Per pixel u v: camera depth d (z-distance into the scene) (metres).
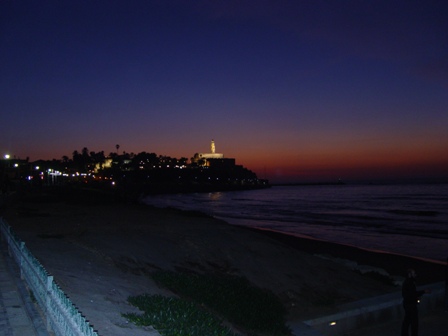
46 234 16.03
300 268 16.84
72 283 8.83
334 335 12.56
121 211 31.75
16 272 10.20
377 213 89.56
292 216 83.12
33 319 6.92
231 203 140.12
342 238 48.28
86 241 15.01
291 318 12.37
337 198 169.12
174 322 7.24
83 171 196.50
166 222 23.44
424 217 78.56
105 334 6.25
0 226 16.69
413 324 11.27
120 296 8.83
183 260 15.30
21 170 90.31
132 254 14.10
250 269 15.73
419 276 23.03
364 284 16.62
